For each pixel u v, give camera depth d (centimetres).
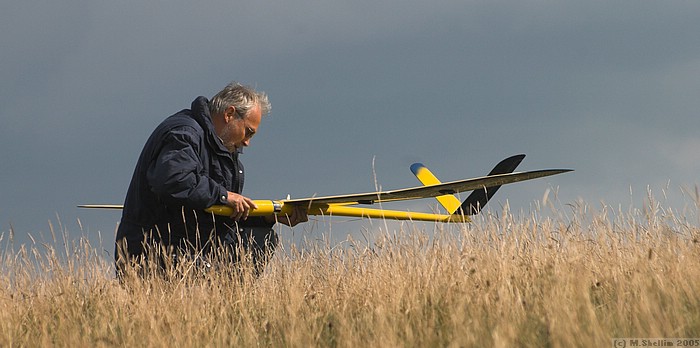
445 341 732
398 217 1280
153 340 811
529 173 1096
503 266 931
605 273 922
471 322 756
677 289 816
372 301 909
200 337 849
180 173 1012
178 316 890
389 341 728
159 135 1038
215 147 1059
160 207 1056
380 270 970
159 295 962
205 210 1054
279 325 866
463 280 909
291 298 927
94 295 970
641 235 988
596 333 675
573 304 768
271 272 1030
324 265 1023
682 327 705
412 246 995
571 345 668
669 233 969
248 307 955
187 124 1042
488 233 1012
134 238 1068
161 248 1050
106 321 891
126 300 961
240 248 1071
